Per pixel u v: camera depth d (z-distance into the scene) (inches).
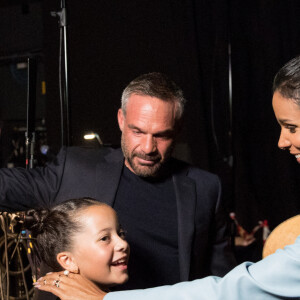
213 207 57.9
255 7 127.7
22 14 178.5
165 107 50.5
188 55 134.5
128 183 55.2
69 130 64.0
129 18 144.3
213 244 59.7
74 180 54.9
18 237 52.6
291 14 124.3
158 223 54.4
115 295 37.9
